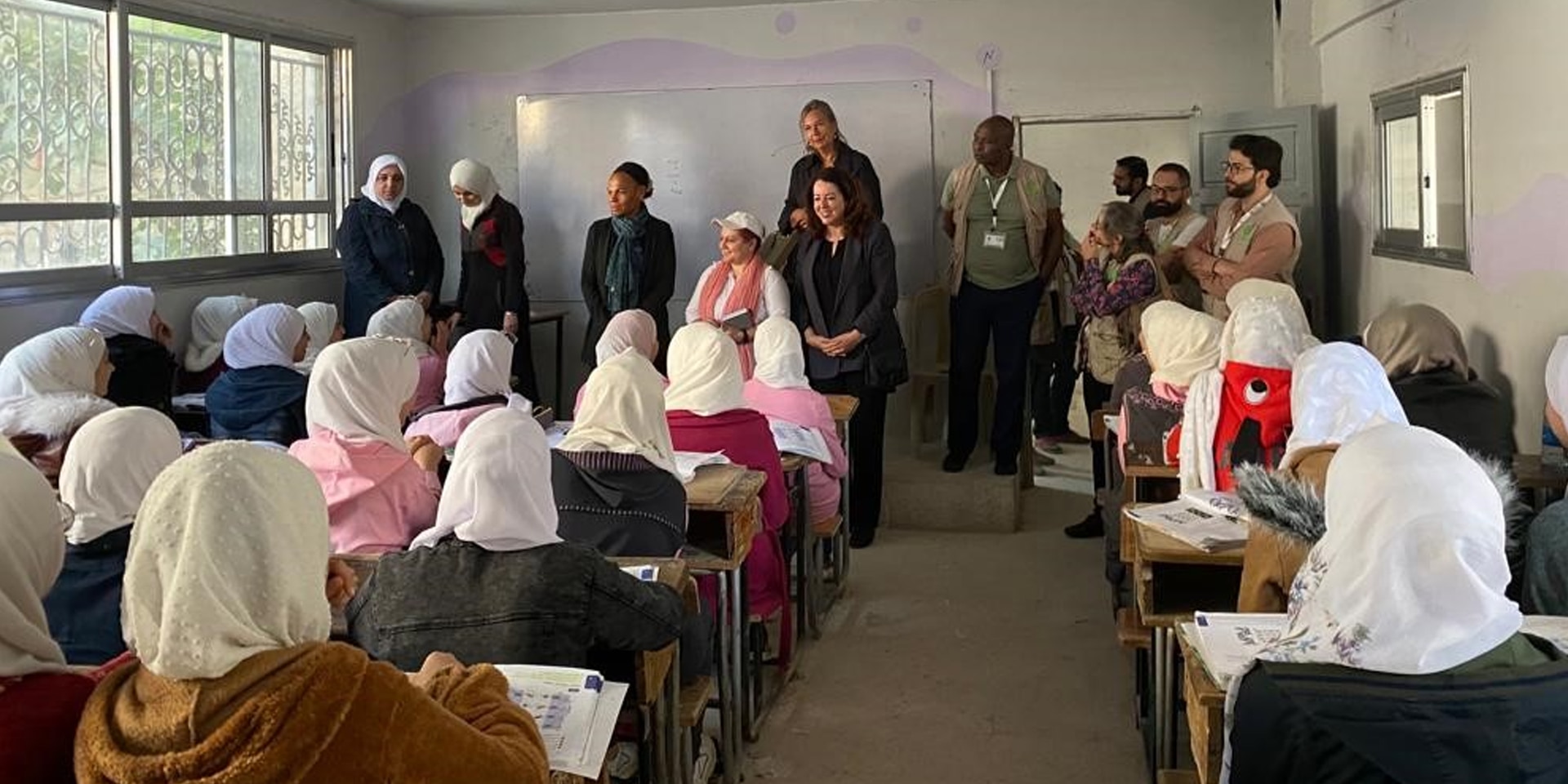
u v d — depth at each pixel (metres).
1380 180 5.03
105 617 2.28
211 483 1.33
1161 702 2.80
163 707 1.29
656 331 4.99
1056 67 6.59
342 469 2.81
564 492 2.87
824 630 4.42
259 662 1.31
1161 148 6.54
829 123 5.79
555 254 7.29
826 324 5.35
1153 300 5.18
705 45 6.98
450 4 6.89
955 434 5.98
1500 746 1.52
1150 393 3.68
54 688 1.41
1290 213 5.32
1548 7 3.36
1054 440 7.08
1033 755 3.37
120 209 5.42
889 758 3.37
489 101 7.29
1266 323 2.94
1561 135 3.29
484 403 4.02
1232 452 2.95
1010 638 4.30
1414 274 4.61
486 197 6.52
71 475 2.32
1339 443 2.44
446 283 7.43
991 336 6.21
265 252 6.41
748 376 5.09
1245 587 2.25
